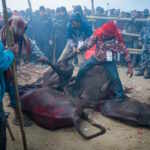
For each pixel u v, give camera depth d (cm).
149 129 391
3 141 255
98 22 938
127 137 365
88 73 494
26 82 623
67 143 347
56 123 372
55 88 476
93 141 352
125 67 823
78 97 469
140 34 788
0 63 227
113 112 418
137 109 413
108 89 476
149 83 637
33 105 394
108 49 460
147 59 702
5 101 495
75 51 488
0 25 653
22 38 373
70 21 562
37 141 352
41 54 422
